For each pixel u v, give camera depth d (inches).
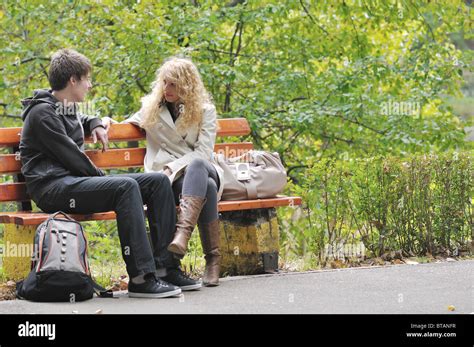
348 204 489.7
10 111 775.7
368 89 824.3
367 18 856.9
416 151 778.2
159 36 699.4
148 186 371.6
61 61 376.5
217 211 392.2
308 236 496.7
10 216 370.9
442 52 818.2
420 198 494.9
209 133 412.2
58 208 366.3
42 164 370.3
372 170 492.1
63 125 370.3
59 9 754.2
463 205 501.7
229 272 426.3
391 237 490.0
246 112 767.1
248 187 422.9
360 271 426.3
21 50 741.3
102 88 781.9
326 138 853.2
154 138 414.3
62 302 345.1
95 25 753.6
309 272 426.9
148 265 354.9
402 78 815.1
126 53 729.0
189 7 756.6
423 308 332.8
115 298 356.2
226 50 849.5
